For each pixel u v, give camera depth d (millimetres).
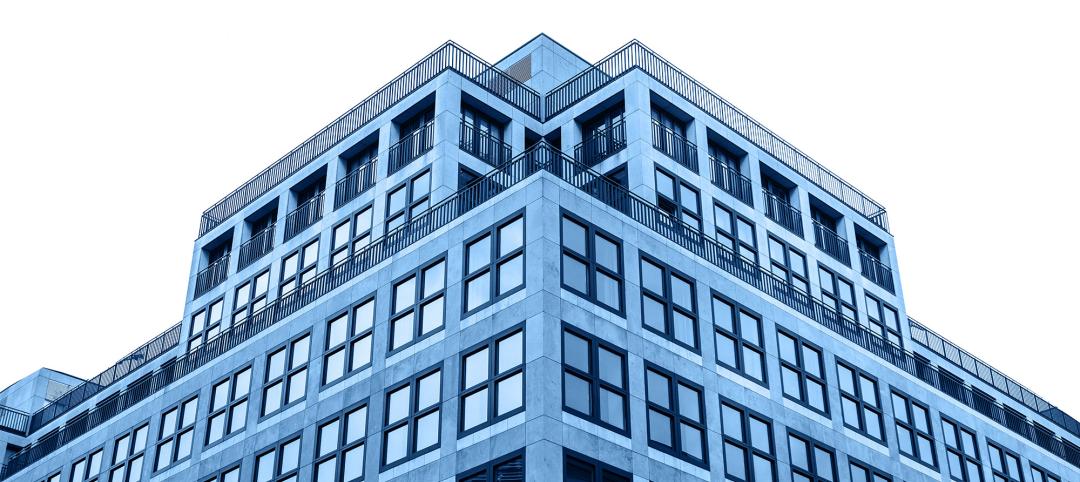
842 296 51312
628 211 42281
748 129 53250
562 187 39594
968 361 58188
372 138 50250
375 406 39656
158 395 49875
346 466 39344
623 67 51031
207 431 45812
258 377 45125
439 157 45938
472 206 41938
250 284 51625
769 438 40719
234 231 54656
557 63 54312
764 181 52000
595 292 38250
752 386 41312
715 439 38781
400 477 37281
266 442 42750
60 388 69750
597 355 36938
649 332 39000
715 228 47062
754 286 44281
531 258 37750
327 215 49781
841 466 42656
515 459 34406
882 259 55812
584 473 34531
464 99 48469
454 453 36156
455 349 38281
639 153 46125
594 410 35812
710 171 48938
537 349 35688
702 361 40125
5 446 58500
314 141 54094
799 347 44406
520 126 49719
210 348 48844
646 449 36500
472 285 39250
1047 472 53312
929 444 47469
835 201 54344
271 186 54594
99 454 51531
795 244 50562
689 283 41750
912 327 56062
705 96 52156
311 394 42312
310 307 45031
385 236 44406
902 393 47688
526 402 35062
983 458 49812
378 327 41562
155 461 47500
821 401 43812
